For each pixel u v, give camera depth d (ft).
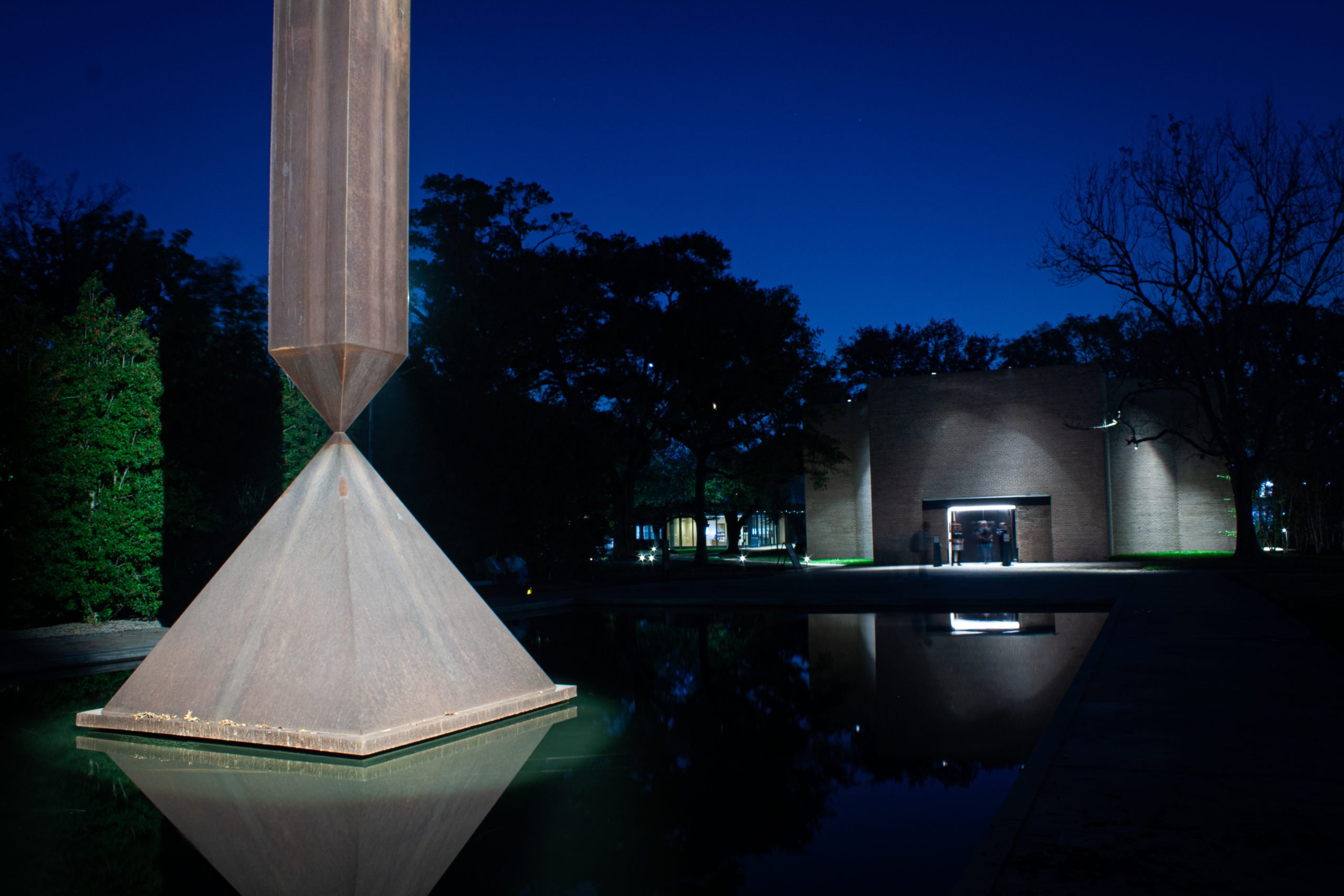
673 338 130.31
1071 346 229.66
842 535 150.51
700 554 135.23
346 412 26.86
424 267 127.24
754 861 13.25
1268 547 135.85
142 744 22.17
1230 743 17.95
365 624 22.82
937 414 131.75
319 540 24.58
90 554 52.31
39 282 110.83
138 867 13.08
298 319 26.12
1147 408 131.34
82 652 40.81
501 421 90.79
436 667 23.82
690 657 38.14
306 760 20.03
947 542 130.52
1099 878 11.08
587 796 16.79
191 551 67.67
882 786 17.33
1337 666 27.68
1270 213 106.63
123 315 106.52
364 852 13.70
